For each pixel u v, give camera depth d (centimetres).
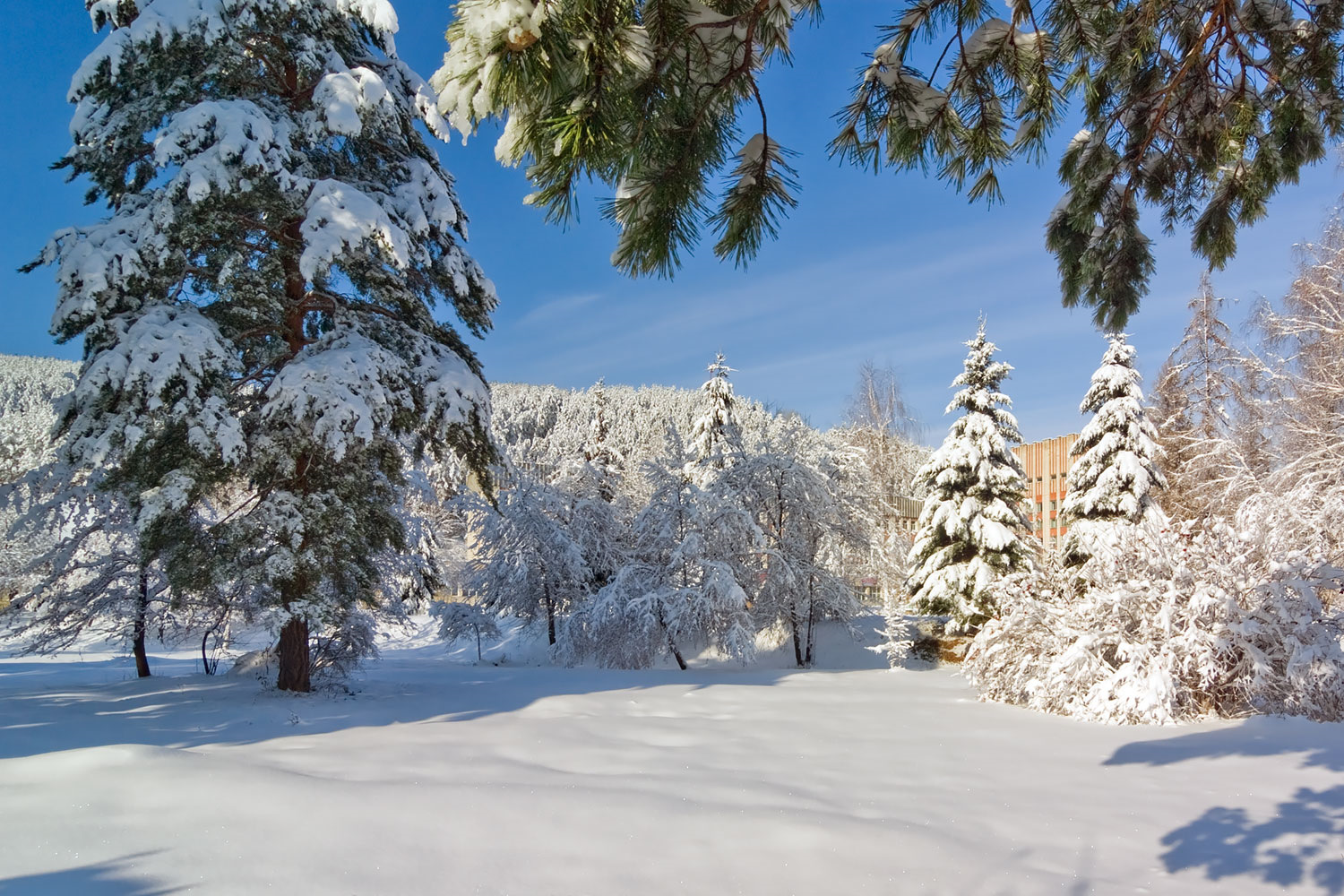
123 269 1052
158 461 1145
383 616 1802
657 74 200
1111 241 343
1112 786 617
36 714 977
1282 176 310
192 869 410
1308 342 1942
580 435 4550
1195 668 977
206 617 1586
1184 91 302
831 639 2430
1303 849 439
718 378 3447
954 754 752
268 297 1188
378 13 1253
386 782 601
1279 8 269
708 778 633
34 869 408
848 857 435
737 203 244
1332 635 941
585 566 2692
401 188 1301
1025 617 1170
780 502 2372
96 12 1178
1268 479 1894
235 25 1138
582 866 421
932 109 275
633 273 239
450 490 1891
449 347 1430
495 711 1036
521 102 178
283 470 1166
